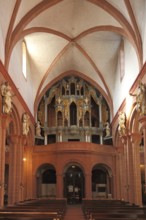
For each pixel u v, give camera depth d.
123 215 10.45
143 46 21.98
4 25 21.38
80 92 38.56
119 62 30.62
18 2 21.12
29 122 31.38
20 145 26.88
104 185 37.06
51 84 35.84
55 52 31.31
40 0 22.47
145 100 20.72
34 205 17.72
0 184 19.84
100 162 34.31
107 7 22.83
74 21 26.72
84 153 33.53
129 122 26.36
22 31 23.92
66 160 33.41
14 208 14.66
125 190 28.67
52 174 37.12
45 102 38.34
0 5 20.20
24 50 29.31
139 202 25.38
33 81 33.69
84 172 33.31
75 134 37.75
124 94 28.16
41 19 24.91
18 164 26.39
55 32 27.61
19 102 26.30
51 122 38.69
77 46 30.66
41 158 34.28
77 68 35.47
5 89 20.45
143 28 21.83
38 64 32.50
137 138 26.22
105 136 37.50
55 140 38.25
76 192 36.16
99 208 14.61
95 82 35.50
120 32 24.69
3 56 21.48
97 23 26.06
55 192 36.50
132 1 21.25
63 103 38.19
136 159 26.05
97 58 32.19
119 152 33.38
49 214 9.91
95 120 39.16
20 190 26.58
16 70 25.50
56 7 24.30
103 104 38.69
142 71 21.30
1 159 20.12
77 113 38.03
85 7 24.67
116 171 34.25
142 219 9.65
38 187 35.53
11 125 25.83
